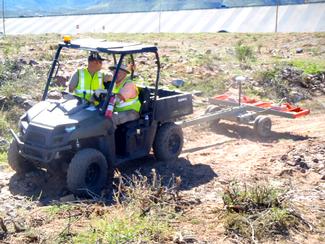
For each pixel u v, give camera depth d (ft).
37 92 40.68
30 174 25.86
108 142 25.09
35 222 20.26
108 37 95.30
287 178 26.50
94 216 20.97
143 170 27.43
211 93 49.19
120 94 26.07
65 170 24.76
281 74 56.70
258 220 20.18
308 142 33.65
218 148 32.89
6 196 23.41
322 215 21.48
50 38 86.58
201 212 21.58
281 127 39.42
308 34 100.68
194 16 180.55
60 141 23.24
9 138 31.96
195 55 67.87
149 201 21.48
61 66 52.21
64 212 21.36
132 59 27.91
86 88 25.36
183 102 29.30
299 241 19.19
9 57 54.70
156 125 28.02
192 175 27.02
